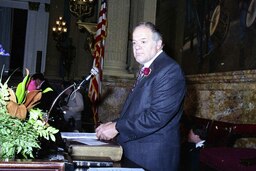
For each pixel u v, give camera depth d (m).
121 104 8.91
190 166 4.31
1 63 17.56
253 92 5.52
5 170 1.28
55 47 15.62
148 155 2.38
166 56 2.52
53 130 1.64
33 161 1.33
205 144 5.36
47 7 17.33
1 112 1.51
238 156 4.43
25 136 1.53
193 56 7.75
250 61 5.60
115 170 1.73
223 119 6.36
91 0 10.98
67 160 1.63
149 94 2.43
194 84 7.57
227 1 6.42
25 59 17.11
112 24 9.23
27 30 17.22
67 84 7.29
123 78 9.04
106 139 2.39
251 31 5.59
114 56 9.18
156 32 2.48
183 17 8.30
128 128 2.35
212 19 6.96
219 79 6.52
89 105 10.37
